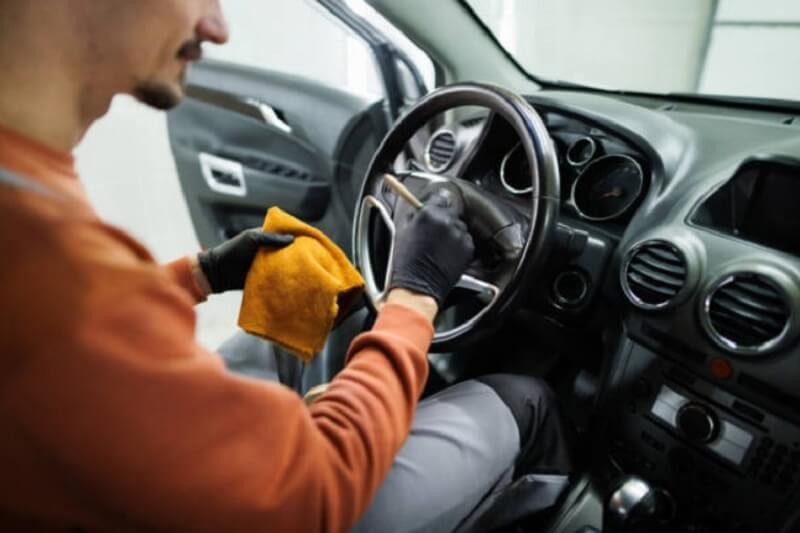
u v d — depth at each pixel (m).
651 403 0.71
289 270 0.62
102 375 0.24
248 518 0.29
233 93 1.34
